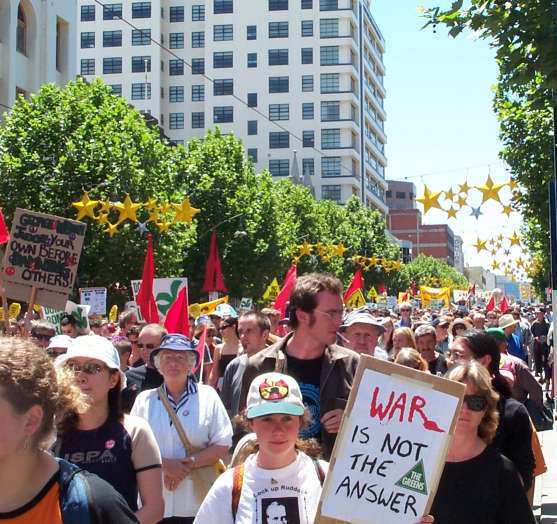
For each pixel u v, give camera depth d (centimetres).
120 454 471
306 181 8931
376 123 11331
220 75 9662
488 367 614
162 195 2733
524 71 885
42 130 2664
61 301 955
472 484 448
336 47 9631
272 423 411
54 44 3691
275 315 1155
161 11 9650
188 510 607
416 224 15612
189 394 633
